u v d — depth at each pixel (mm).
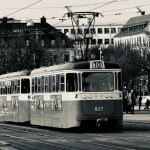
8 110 42844
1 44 83875
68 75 31750
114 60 114438
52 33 137750
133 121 42688
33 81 37188
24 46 83625
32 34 90562
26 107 39062
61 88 32406
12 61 81062
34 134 31594
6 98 43375
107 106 31484
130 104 55094
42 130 34781
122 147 23516
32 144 25688
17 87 40625
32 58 80625
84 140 27188
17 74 40719
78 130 33969
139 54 102875
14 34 95875
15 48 82812
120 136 29016
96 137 28719
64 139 28031
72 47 135500
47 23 140125
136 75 105562
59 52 117000
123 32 182750
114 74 31719
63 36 138625
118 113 31609
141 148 22938
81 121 31312
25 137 29641
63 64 32906
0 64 81562
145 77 103938
